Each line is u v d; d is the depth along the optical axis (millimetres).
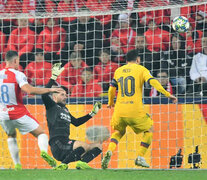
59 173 18578
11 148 21172
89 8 32250
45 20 37688
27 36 37531
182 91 33312
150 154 28969
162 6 29281
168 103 29203
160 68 33500
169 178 16094
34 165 29359
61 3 34406
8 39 37781
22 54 37156
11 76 20125
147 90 33156
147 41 35938
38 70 35875
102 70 35344
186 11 36438
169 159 28828
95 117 29641
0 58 37656
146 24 36750
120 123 21203
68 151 23859
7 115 20141
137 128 21125
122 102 21031
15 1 33938
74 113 30031
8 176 16750
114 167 28922
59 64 22719
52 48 36562
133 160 28719
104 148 29328
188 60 34500
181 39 35406
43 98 24312
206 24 36000
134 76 20984
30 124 20531
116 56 36125
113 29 37250
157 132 29125
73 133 29688
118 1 32562
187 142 28781
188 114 28938
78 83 35344
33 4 34156
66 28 37781
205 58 34312
